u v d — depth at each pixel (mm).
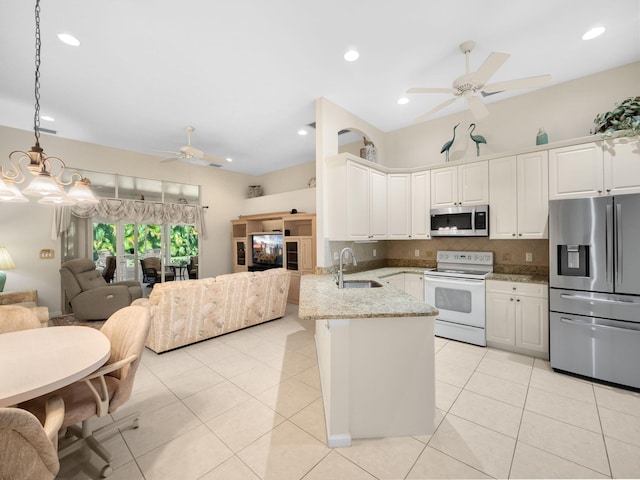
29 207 4539
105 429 1828
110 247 5520
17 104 3588
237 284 3734
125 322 1835
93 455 1668
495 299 3176
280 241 6164
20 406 1425
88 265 4719
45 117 3992
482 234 3418
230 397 2291
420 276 3807
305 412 2088
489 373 2629
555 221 2682
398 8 2125
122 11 2113
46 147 4707
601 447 1688
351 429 1810
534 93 3418
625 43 2564
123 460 1640
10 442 845
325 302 1979
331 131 3557
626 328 2332
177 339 3232
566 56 2756
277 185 7320
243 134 4711
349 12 2160
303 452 1694
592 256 2498
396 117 4055
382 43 2520
